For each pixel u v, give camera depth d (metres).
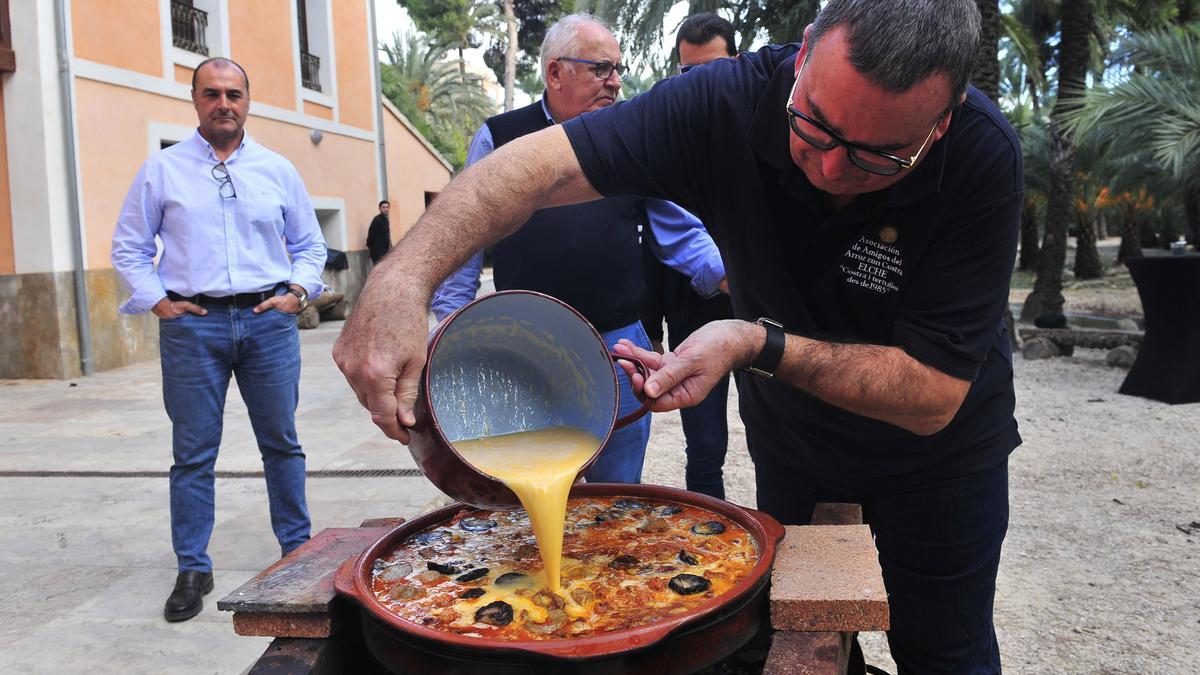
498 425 1.55
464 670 1.10
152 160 3.07
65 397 7.18
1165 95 8.05
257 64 11.43
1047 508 4.18
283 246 3.29
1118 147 9.14
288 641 1.31
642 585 1.32
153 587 3.24
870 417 1.57
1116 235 39.28
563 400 1.58
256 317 3.10
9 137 8.00
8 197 8.05
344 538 1.58
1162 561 3.51
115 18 8.70
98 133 8.50
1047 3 13.08
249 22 11.23
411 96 33.66
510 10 32.69
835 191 1.46
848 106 1.27
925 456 1.75
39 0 7.84
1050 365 8.26
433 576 1.37
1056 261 9.48
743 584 1.19
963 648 1.88
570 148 1.56
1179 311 6.36
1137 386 6.71
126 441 5.56
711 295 2.95
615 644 1.06
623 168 1.59
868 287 1.59
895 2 1.24
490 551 1.49
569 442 1.48
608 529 1.57
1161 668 2.70
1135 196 16.92
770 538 1.38
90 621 2.96
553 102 2.71
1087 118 8.34
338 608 1.31
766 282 1.67
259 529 3.82
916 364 1.48
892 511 1.85
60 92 8.06
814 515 1.71
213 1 10.54
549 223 2.65
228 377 3.14
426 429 1.28
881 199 1.50
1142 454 5.06
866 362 1.47
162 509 4.17
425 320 1.31
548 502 1.31
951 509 1.79
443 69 38.56
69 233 8.16
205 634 2.86
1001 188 1.48
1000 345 1.81
